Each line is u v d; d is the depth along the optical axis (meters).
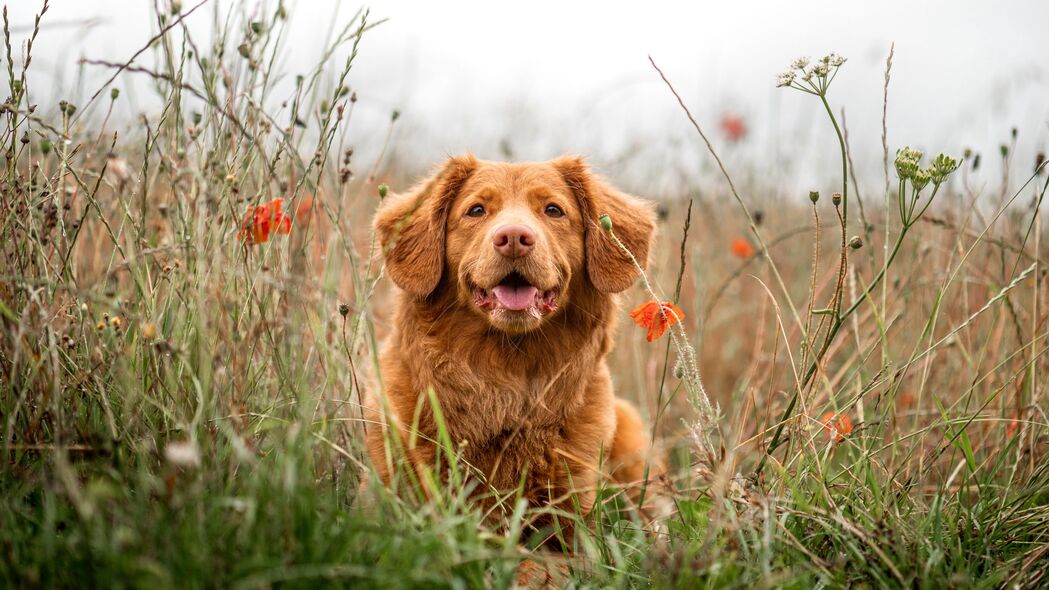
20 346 2.98
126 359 3.16
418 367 4.08
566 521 3.97
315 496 2.78
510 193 4.12
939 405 3.76
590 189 4.31
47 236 3.33
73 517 2.71
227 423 2.82
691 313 6.57
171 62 3.61
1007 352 4.39
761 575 2.76
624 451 4.51
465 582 2.62
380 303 6.08
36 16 3.24
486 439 4.05
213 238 3.21
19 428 3.05
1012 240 4.80
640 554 3.15
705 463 3.58
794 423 3.50
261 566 2.28
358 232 5.66
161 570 2.13
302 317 3.69
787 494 3.40
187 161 3.41
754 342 6.43
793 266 6.96
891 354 4.82
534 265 3.70
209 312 3.25
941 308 4.80
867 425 3.62
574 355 4.12
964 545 3.17
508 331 3.80
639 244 4.41
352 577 2.44
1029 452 3.88
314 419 3.54
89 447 2.75
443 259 4.16
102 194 4.37
